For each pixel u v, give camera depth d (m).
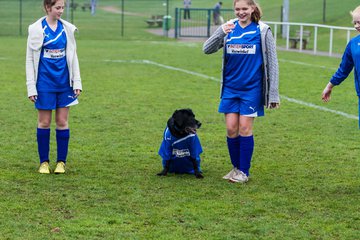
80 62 28.64
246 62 9.83
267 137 13.74
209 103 18.28
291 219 8.26
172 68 26.86
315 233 7.75
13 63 27.67
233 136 10.19
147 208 8.64
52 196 9.14
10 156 11.69
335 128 14.84
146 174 10.54
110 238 7.49
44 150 10.56
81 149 12.39
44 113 10.43
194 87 21.42
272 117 16.17
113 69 26.16
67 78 10.37
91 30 53.00
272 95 9.88
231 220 8.18
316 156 12.02
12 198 9.00
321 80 23.69
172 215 8.36
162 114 16.36
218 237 7.56
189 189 9.62
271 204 8.89
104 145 12.77
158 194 9.31
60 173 10.47
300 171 10.87
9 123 14.87
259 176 10.51
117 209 8.59
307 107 17.77
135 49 36.31
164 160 10.41
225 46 9.92
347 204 8.93
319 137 13.80
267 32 9.81
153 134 13.91
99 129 14.37
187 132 10.05
